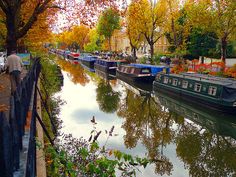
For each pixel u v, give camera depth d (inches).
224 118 810.2
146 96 1173.7
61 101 919.0
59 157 208.5
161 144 613.0
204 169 496.1
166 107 987.9
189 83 976.9
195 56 1886.1
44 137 369.4
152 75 1360.7
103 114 833.5
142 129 719.1
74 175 194.1
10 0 580.4
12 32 596.1
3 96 473.4
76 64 2728.8
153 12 1697.8
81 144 264.7
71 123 696.4
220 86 821.9
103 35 2691.9
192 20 1278.3
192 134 697.0
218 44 1763.0
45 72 1022.4
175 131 721.0
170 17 1604.3
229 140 662.5
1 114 105.2
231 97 799.1
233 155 568.1
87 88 1320.1
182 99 1010.1
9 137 111.0
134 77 1391.5
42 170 261.1
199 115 879.1
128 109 932.6
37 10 615.5
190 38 1847.9
